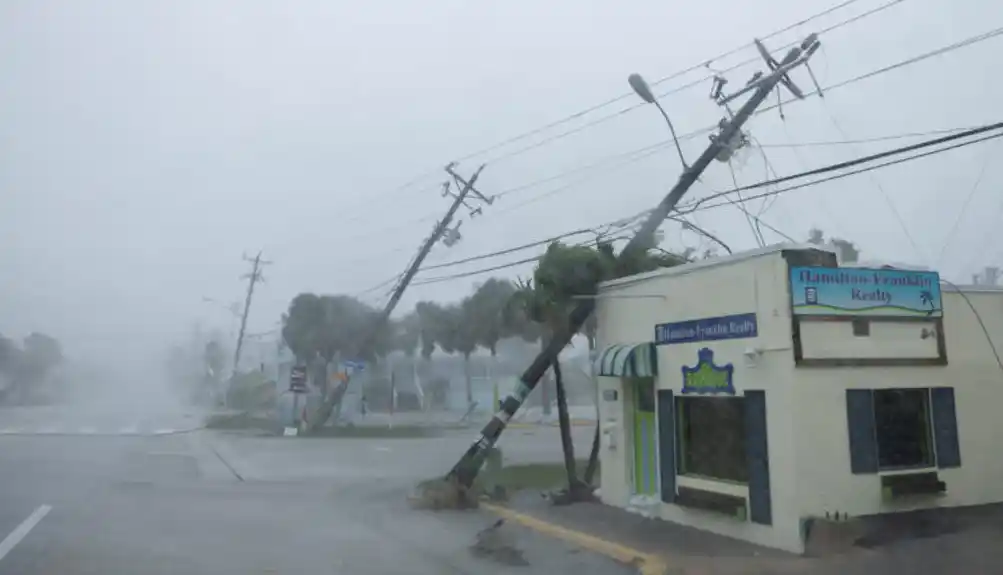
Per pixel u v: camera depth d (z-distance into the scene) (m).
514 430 39.88
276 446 31.25
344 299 44.59
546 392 47.38
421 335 46.12
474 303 42.84
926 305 12.16
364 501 17.20
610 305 15.42
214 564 10.64
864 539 10.82
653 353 13.89
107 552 11.27
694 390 12.89
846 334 11.47
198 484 19.69
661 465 13.76
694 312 13.00
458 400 52.50
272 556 11.23
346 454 28.06
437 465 24.72
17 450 27.78
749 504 11.66
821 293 11.34
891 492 11.31
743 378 11.87
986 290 12.86
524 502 16.20
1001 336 12.85
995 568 9.52
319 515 15.20
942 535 11.11
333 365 45.28
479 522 14.51
